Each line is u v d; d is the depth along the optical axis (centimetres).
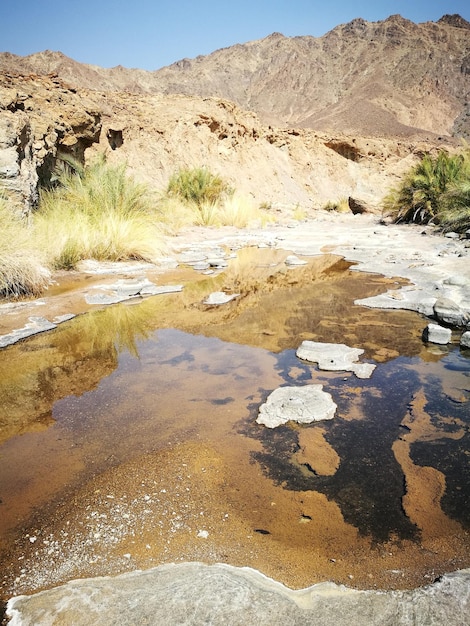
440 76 13025
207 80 14700
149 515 204
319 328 441
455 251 750
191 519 201
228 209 1264
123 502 212
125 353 390
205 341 415
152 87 13550
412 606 153
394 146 3538
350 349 380
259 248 902
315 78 13938
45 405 304
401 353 378
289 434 264
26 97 987
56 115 1084
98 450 253
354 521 199
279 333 430
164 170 1658
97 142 1370
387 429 268
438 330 396
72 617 150
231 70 15600
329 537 190
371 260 738
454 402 297
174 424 277
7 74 1170
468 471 231
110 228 743
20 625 148
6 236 557
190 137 1964
